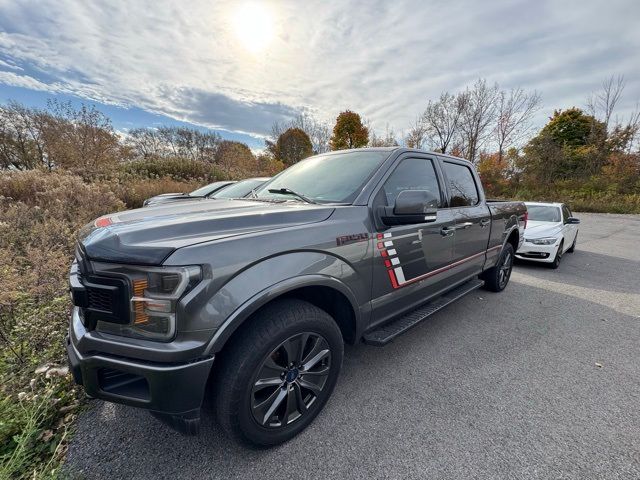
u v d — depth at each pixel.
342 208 2.18
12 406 1.96
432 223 2.87
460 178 3.64
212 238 1.58
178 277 1.41
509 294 4.86
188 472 1.70
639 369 2.82
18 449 1.65
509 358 2.96
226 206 2.21
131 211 2.09
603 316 4.06
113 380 1.56
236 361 1.64
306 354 1.96
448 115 28.94
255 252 1.64
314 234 1.91
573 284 5.52
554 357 3.00
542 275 6.12
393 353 3.01
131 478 1.65
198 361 1.46
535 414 2.21
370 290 2.29
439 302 3.22
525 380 2.62
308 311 1.88
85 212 6.16
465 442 1.94
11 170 8.21
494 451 1.88
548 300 4.63
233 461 1.77
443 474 1.72
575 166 26.81
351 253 2.10
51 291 3.12
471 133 28.64
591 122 29.70
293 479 1.68
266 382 1.76
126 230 1.55
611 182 24.17
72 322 1.72
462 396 2.39
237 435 1.70
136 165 14.15
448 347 3.14
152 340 1.44
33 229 4.92
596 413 2.23
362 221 2.22
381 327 2.57
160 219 1.75
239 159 25.08
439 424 2.09
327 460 1.80
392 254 2.43
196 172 15.20
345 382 2.54
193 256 1.46
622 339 3.42
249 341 1.66
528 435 2.01
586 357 3.01
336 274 1.99
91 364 1.49
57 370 2.24
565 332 3.56
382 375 2.64
